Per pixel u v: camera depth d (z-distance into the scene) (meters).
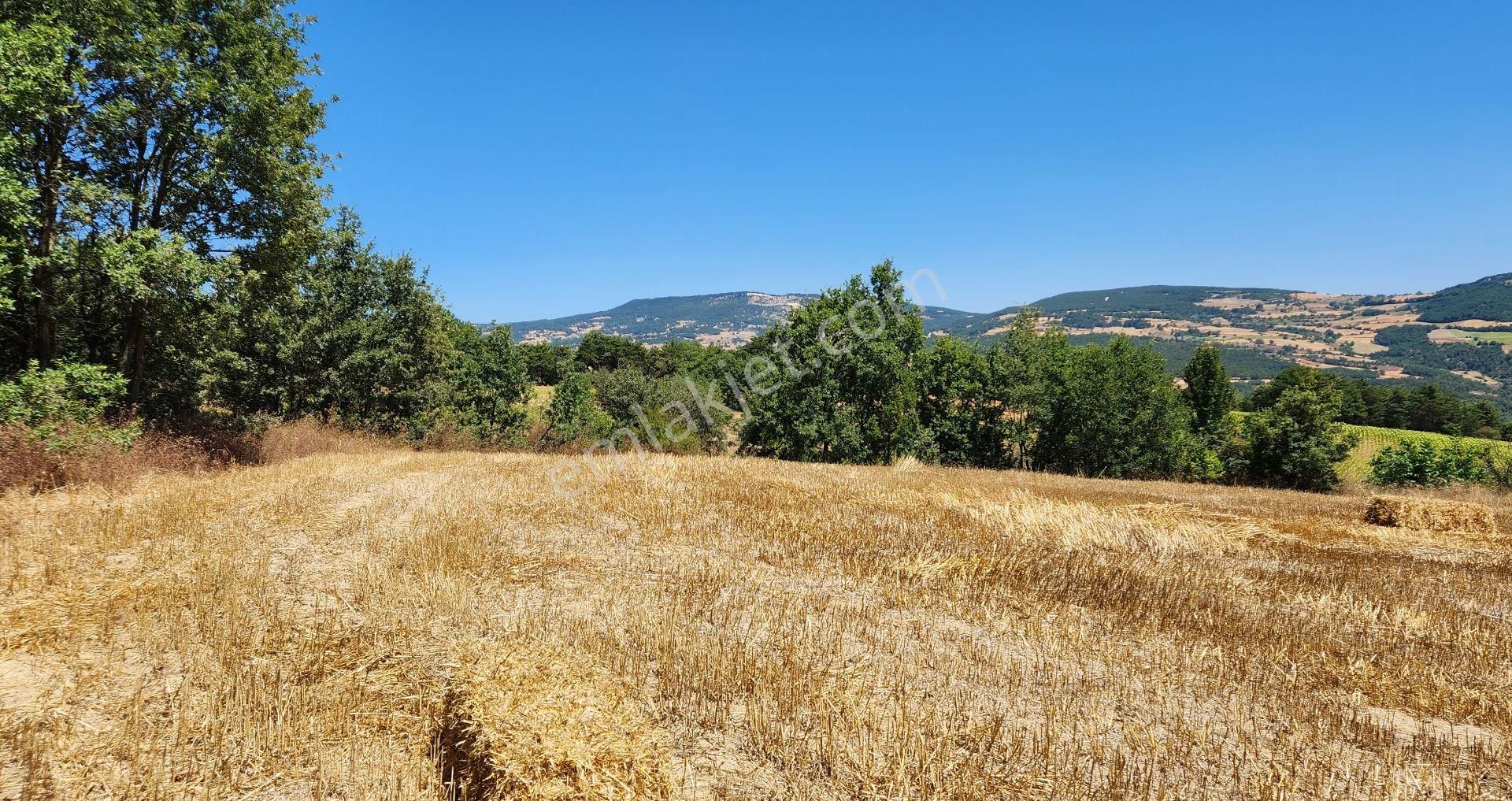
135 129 15.70
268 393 30.31
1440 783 4.79
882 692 5.82
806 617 7.56
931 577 9.31
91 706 4.98
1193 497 19.61
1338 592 9.32
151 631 6.20
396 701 5.19
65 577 7.47
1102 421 39.78
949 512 13.87
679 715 5.26
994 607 8.17
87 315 16.56
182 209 16.67
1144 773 4.75
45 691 5.13
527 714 4.37
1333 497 22.41
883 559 10.06
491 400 41.91
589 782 3.92
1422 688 6.32
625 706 4.90
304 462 18.88
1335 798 4.57
